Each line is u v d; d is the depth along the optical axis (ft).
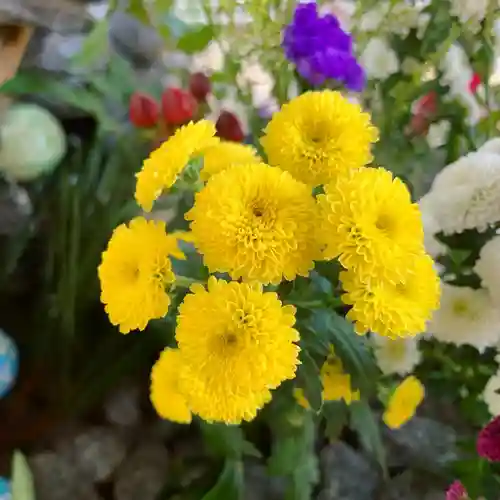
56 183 0.91
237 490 0.83
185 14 1.07
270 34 0.95
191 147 0.66
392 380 0.87
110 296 0.66
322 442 0.94
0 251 0.91
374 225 0.61
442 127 1.04
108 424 0.95
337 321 0.72
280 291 0.70
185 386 0.61
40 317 0.95
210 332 0.60
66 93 0.90
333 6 1.09
